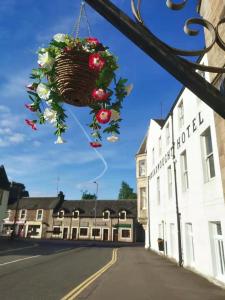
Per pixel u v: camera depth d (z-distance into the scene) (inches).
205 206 436.1
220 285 366.3
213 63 282.5
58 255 823.7
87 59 87.8
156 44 75.9
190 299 300.2
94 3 72.5
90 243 1701.5
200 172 459.5
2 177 1537.9
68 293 323.9
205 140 462.0
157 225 871.7
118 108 96.6
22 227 2440.9
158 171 845.8
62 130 99.3
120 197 3344.0
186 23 87.5
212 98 77.8
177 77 79.1
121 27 74.7
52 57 89.3
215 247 414.3
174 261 635.5
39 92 93.4
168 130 718.5
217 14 233.5
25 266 559.2
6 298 299.9
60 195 2568.9
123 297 306.3
